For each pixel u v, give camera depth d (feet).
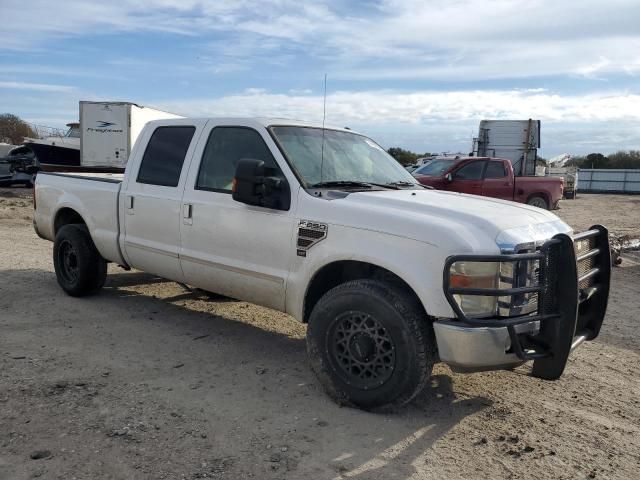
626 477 10.65
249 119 15.90
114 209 19.29
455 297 11.50
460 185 47.73
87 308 20.25
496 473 10.58
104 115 65.87
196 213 16.37
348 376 12.87
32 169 76.74
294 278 14.10
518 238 11.94
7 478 9.72
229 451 10.90
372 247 12.57
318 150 15.75
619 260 34.88
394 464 10.73
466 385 14.78
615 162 224.12
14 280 23.91
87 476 9.89
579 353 17.95
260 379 14.57
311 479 10.12
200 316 20.10
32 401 12.60
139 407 12.57
